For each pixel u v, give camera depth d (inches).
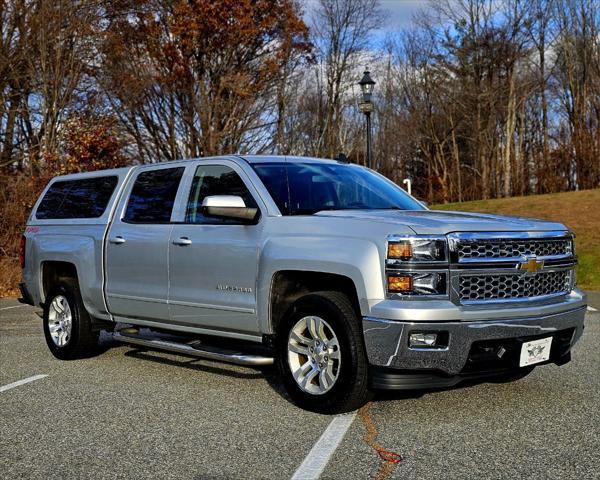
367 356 181.0
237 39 1103.6
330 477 148.5
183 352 235.6
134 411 203.8
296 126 1480.1
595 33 1651.1
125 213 266.1
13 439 178.5
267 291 206.5
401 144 1846.7
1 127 861.8
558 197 1069.8
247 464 157.3
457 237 178.5
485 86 1692.9
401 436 175.9
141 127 1139.9
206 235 227.5
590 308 449.4
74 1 855.1
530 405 205.0
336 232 192.2
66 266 295.1
